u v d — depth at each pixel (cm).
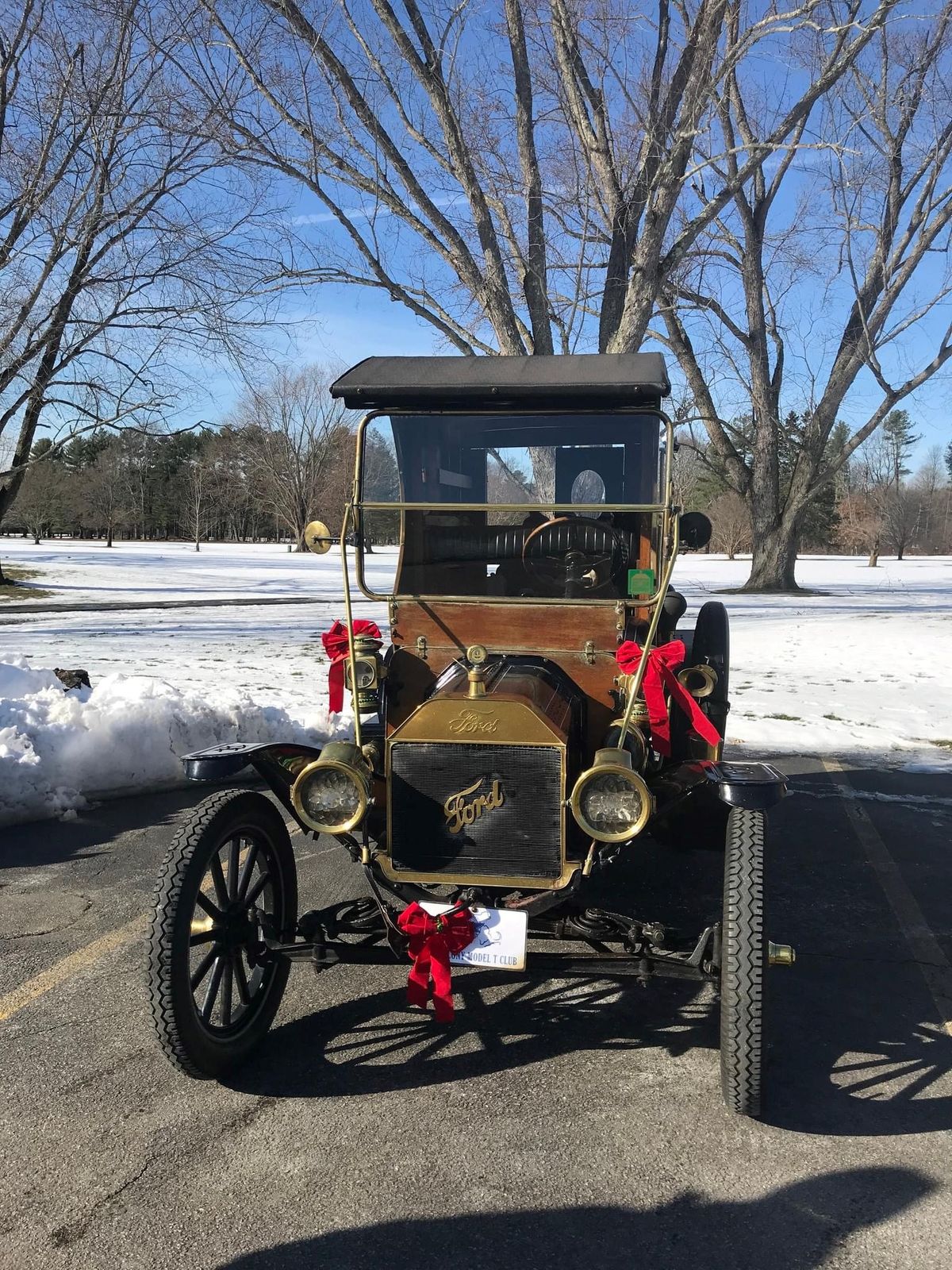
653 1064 339
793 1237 252
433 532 404
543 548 395
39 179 1423
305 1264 241
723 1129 299
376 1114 306
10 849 550
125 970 404
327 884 513
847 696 1099
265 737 736
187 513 10694
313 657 1285
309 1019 372
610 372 392
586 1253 246
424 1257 244
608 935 330
